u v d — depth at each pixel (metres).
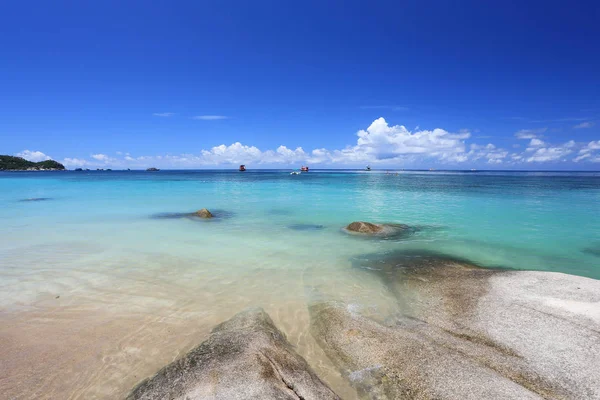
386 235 15.14
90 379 5.24
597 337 6.11
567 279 8.98
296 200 28.83
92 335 6.47
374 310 7.72
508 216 20.11
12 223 17.36
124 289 8.74
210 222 18.08
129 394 4.83
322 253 12.27
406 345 5.99
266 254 12.09
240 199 29.36
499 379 5.04
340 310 7.60
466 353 5.87
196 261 11.18
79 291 8.55
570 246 13.36
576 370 5.32
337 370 5.60
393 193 35.84
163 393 4.59
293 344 6.36
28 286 8.82
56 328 6.71
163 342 6.29
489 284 8.89
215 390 4.50
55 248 12.53
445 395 4.79
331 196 32.41
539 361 5.58
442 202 27.34
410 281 9.40
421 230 16.22
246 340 5.75
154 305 7.84
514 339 6.23
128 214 20.50
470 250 12.77
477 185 50.47
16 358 5.69
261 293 8.65
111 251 12.23
